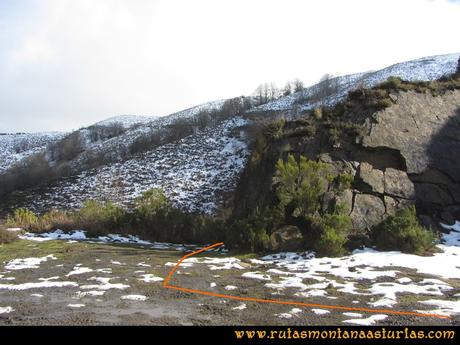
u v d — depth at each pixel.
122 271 8.52
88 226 14.34
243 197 14.44
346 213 10.82
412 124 13.57
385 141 12.85
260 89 90.12
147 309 6.06
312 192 11.05
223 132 58.50
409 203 11.73
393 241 10.07
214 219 15.20
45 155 83.25
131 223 14.82
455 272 8.27
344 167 12.36
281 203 11.38
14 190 48.59
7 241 11.85
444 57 75.69
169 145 57.91
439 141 13.32
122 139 79.38
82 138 97.50
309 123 14.56
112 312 5.87
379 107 13.86
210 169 44.91
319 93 70.00
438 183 12.45
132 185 42.06
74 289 7.11
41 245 11.53
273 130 15.42
